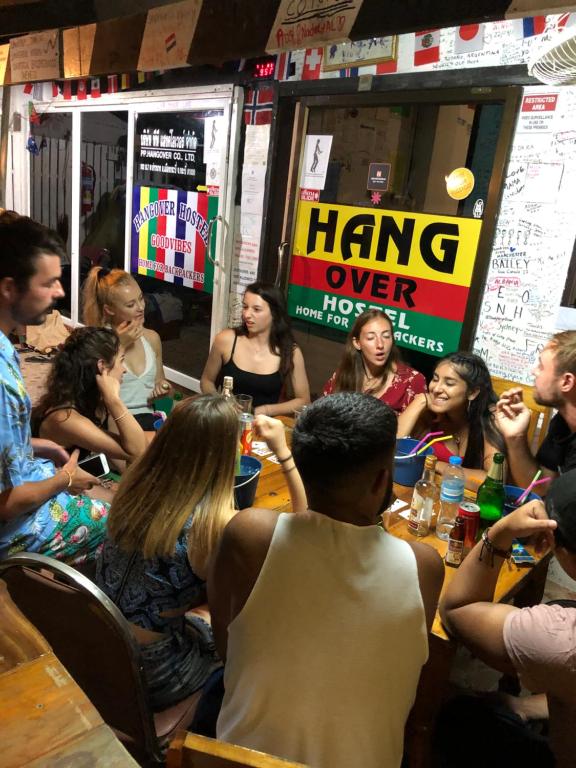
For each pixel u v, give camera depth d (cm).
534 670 108
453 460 186
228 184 386
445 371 220
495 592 146
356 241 329
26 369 456
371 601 93
